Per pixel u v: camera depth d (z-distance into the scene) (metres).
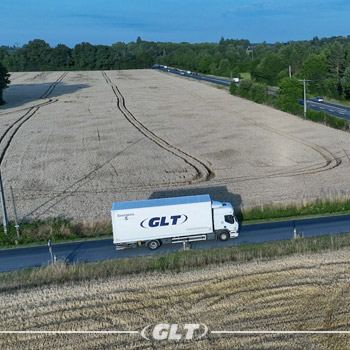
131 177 48.94
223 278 26.97
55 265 29.23
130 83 153.38
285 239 32.22
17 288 27.19
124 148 62.41
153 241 31.47
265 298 24.59
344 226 34.06
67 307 24.72
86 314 24.00
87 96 119.19
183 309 23.98
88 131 74.62
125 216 30.55
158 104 103.50
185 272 27.94
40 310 24.53
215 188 44.00
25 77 183.50
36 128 77.56
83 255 31.55
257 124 76.88
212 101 106.50
